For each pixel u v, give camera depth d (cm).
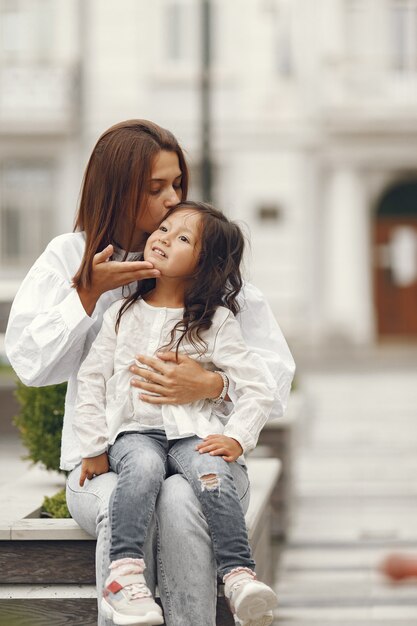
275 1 2939
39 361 415
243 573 379
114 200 438
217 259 424
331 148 2972
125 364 416
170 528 386
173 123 2944
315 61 2952
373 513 874
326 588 651
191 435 407
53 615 420
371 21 2947
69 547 420
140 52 2947
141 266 411
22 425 603
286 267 2977
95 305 424
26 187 2995
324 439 1302
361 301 3003
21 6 2958
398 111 2934
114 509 384
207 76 1688
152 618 364
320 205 2994
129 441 405
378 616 591
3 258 2994
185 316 420
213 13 2939
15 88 2964
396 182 3022
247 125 2956
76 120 2962
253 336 459
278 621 582
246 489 420
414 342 3092
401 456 1170
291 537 792
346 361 2644
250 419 412
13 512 475
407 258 3086
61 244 448
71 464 428
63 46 2962
